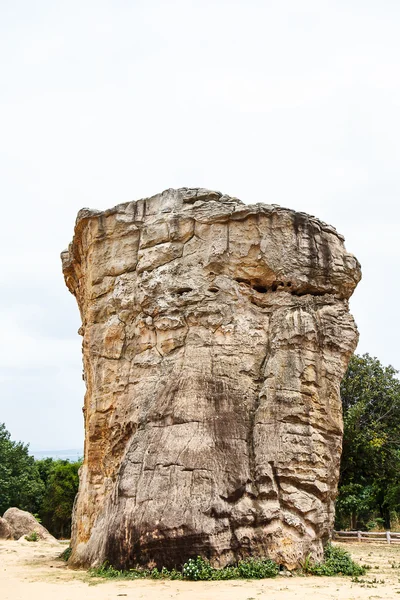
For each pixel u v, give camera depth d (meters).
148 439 14.88
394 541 27.17
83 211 18.62
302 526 14.00
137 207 18.14
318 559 14.12
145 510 13.77
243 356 15.91
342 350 16.64
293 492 14.30
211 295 16.42
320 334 16.39
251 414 15.27
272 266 16.66
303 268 16.81
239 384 15.53
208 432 14.59
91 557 14.99
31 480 47.44
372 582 12.77
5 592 12.05
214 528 13.30
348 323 17.02
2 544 25.94
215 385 15.30
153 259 17.14
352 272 17.55
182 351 15.96
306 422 15.16
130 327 17.14
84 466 18.50
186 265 16.91
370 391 35.25
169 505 13.63
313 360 15.90
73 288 22.41
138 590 11.63
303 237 17.11
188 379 15.33
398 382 36.03
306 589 11.66
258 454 14.59
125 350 17.03
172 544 13.23
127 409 16.16
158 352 16.38
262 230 16.92
